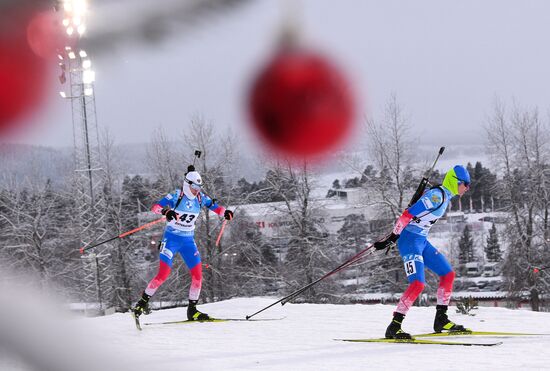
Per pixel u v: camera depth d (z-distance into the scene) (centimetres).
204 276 5622
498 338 1306
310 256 5562
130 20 136
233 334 1448
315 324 1591
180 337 1398
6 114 127
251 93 177
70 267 2242
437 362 1033
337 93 181
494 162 5950
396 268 5672
